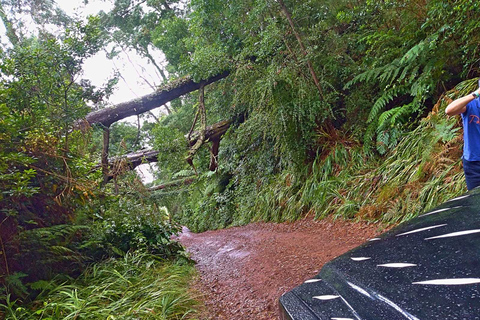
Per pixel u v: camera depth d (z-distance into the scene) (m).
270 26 7.22
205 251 6.90
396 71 5.57
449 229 0.78
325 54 7.25
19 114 4.02
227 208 11.95
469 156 2.66
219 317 2.85
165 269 4.41
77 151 4.57
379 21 6.49
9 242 3.18
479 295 0.47
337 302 0.70
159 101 8.52
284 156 8.42
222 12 9.05
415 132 5.38
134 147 9.16
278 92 7.16
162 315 2.77
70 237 4.00
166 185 14.66
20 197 3.33
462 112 2.68
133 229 5.31
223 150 11.72
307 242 4.98
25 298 3.11
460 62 4.97
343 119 7.84
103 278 3.79
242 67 7.84
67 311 2.92
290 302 0.82
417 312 0.50
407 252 0.77
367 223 5.03
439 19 4.68
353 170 6.61
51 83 4.39
